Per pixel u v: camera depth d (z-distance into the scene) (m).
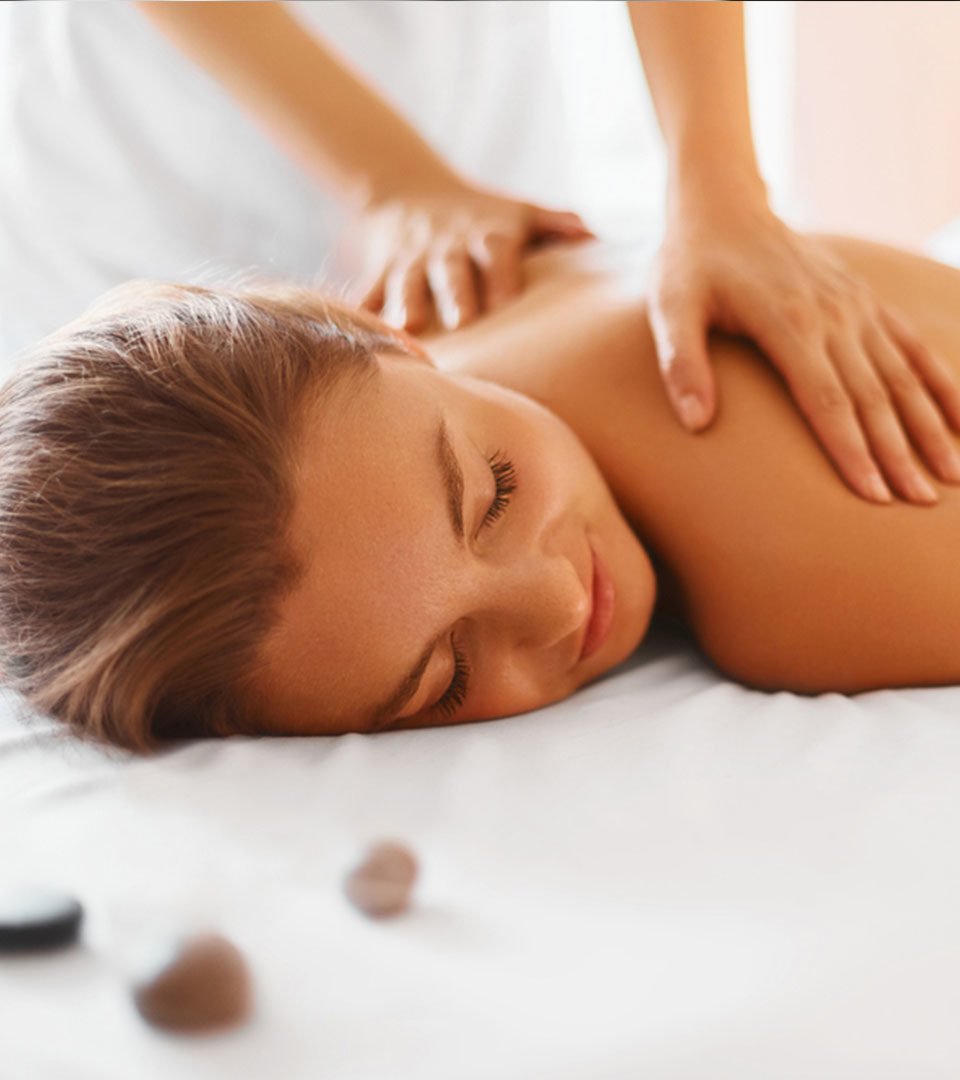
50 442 0.65
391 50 1.38
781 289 0.81
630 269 0.96
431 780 0.58
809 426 0.79
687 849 0.49
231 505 0.63
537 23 1.42
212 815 0.54
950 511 0.75
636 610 0.78
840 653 0.76
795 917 0.44
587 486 0.77
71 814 0.55
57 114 1.25
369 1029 0.40
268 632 0.65
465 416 0.73
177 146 1.27
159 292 0.76
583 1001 0.41
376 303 1.07
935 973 0.42
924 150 2.14
